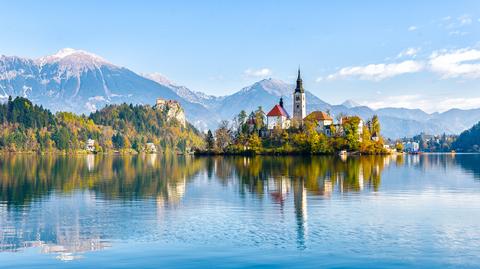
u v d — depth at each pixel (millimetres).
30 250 47812
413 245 48750
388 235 52750
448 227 56969
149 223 59688
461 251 46688
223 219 61969
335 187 98625
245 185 104000
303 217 63156
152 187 101625
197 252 46375
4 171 155000
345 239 51031
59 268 42406
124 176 134500
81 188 99812
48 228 57281
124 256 45375
